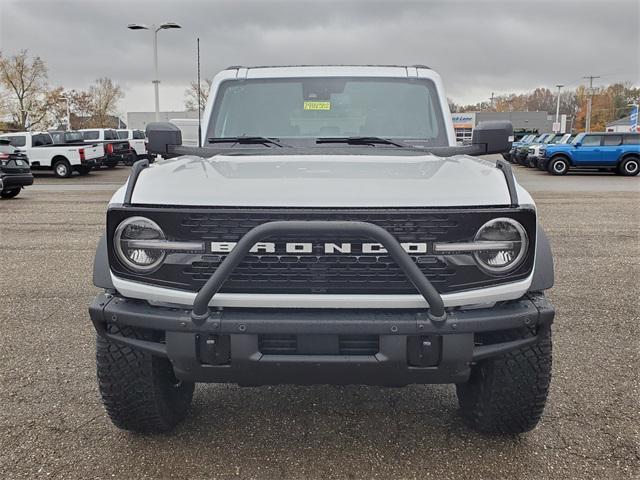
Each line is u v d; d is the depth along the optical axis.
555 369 4.32
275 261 2.69
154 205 2.77
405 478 3.01
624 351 4.67
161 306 2.82
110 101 85.69
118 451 3.25
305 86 4.36
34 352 4.67
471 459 3.17
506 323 2.72
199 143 4.36
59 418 3.60
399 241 2.68
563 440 3.34
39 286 6.79
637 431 3.43
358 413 3.70
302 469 3.09
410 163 3.38
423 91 4.38
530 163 30.61
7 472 3.04
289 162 3.40
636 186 21.02
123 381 3.11
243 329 2.65
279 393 3.99
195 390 4.03
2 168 16.17
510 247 2.73
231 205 2.70
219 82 4.46
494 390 3.11
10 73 62.12
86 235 10.52
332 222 2.55
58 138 27.22
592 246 9.23
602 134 26.64
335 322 2.63
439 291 2.71
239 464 3.13
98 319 2.86
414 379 2.75
